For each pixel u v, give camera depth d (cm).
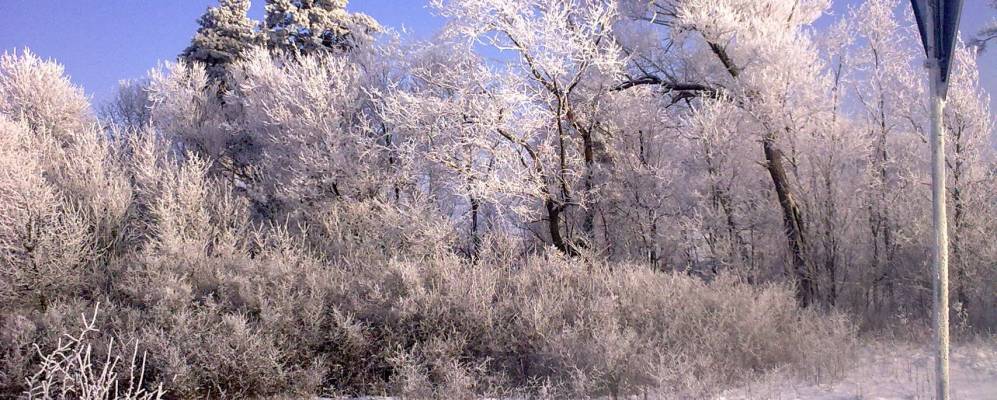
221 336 767
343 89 1753
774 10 1365
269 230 1589
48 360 409
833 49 1282
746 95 1276
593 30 1393
